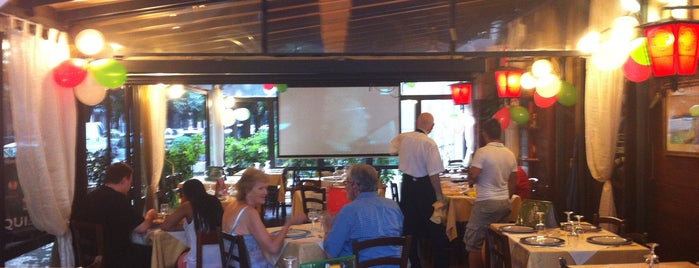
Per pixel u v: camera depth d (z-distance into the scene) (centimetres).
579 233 490
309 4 507
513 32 515
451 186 887
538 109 960
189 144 1240
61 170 497
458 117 1222
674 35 387
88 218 532
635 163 640
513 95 805
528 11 515
